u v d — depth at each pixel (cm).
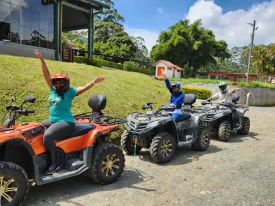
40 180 350
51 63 971
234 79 5081
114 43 4278
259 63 3619
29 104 629
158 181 452
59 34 1527
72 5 1566
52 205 356
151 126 530
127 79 1123
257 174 497
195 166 535
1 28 1262
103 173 420
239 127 842
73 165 388
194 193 408
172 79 2656
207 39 4522
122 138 593
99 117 460
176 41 4241
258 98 2225
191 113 696
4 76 700
